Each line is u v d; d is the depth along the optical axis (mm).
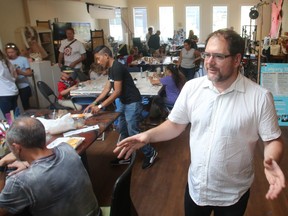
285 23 8758
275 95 3574
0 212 1292
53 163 1359
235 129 1209
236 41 1127
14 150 1384
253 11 6242
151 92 3836
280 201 2459
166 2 12805
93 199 1528
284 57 6160
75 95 3984
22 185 1261
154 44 10047
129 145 1390
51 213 1345
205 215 1479
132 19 13195
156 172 3039
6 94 3627
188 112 1369
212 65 1155
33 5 6762
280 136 1232
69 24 7504
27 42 6020
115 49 8805
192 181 1420
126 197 1492
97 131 2244
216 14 12695
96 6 9695
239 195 1340
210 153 1275
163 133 1441
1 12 5781
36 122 1390
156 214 2367
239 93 1213
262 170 2951
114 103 3643
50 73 5695
